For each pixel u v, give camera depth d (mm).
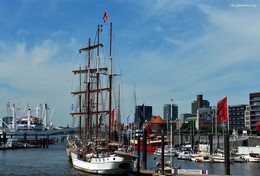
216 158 156500
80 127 150250
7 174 103562
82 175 96062
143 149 103375
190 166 135750
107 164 92562
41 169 117625
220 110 95312
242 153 177625
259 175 105188
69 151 155375
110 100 112562
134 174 92250
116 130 126375
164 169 89562
